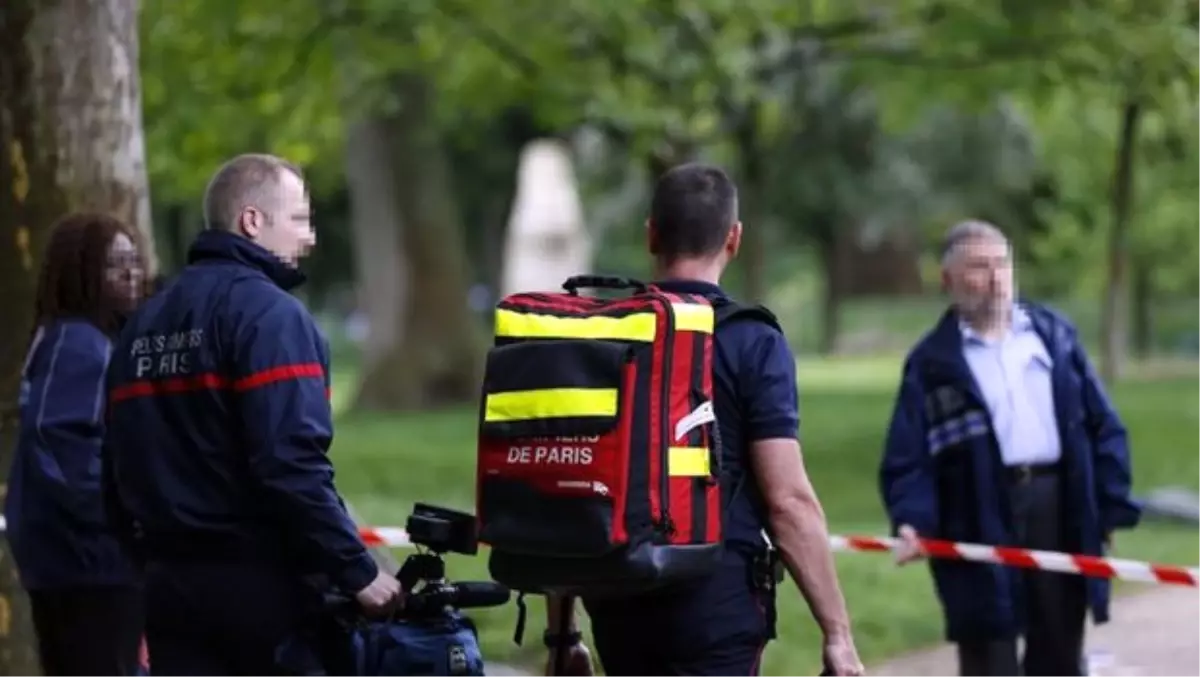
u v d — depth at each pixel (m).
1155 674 17.53
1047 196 86.88
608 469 8.62
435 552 9.91
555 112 40.66
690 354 8.84
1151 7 36.12
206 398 9.20
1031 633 14.07
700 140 46.94
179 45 36.47
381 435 47.91
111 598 11.44
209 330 9.23
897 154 72.50
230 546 9.20
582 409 8.66
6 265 14.57
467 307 60.91
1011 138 74.94
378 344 60.41
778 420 9.18
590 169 76.56
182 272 9.55
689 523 8.77
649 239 9.76
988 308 13.90
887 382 76.88
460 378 59.84
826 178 70.31
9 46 14.54
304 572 9.21
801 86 50.06
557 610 10.48
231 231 9.56
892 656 19.33
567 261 70.50
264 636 9.21
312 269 99.94
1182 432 47.12
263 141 45.09
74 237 11.51
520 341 8.99
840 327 117.19
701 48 36.59
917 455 13.98
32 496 11.34
